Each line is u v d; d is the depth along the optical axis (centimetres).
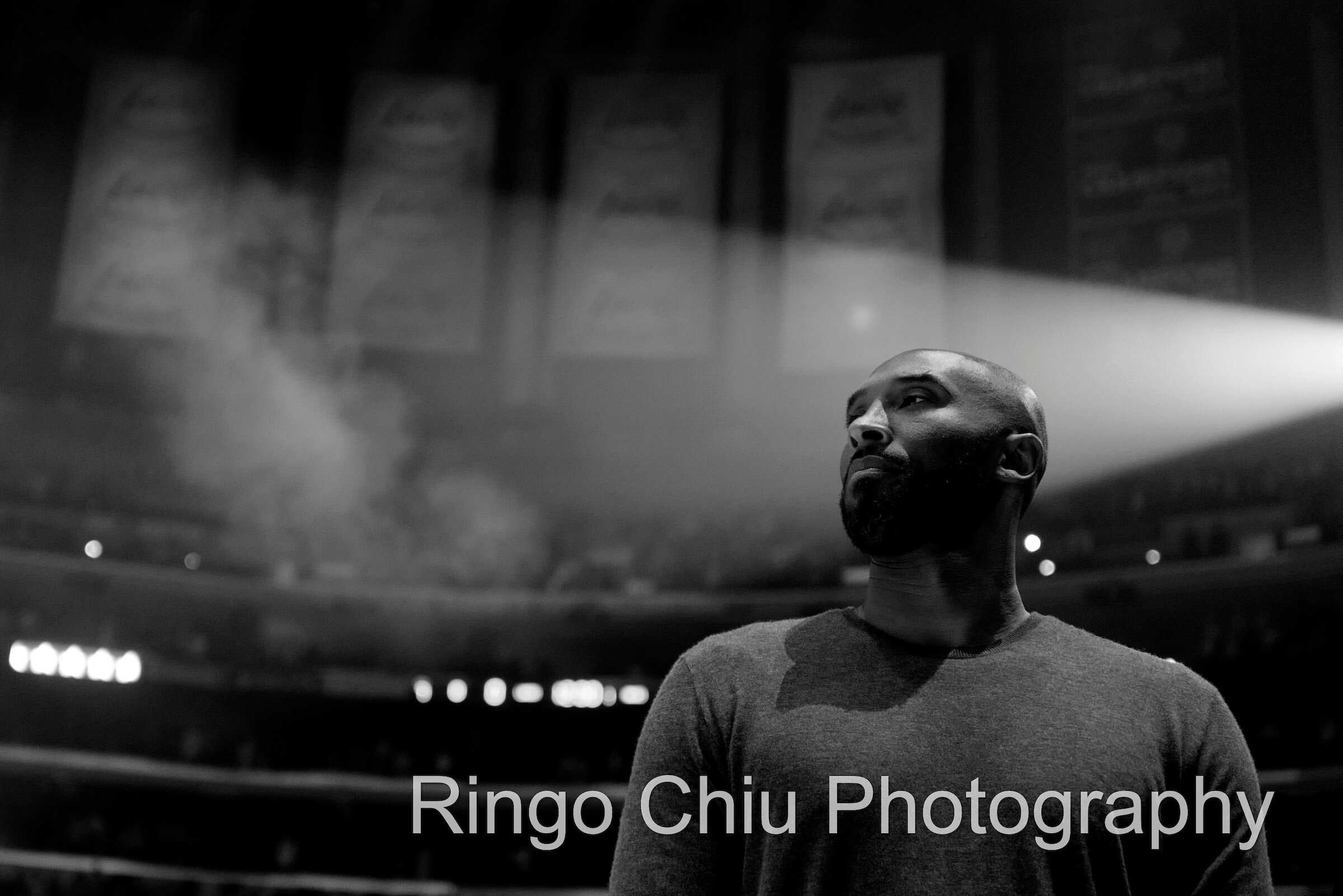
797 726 196
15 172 1850
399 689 1695
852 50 1944
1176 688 206
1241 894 195
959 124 1873
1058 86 1823
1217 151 1702
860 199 1888
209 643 1695
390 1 1991
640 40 1997
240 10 1953
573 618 1728
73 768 1548
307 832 1627
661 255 1938
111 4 1911
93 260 1847
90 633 1745
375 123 1962
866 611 218
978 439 213
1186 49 1747
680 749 201
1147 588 1489
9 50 1870
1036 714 196
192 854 1594
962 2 1900
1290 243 1641
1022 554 1614
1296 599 1485
